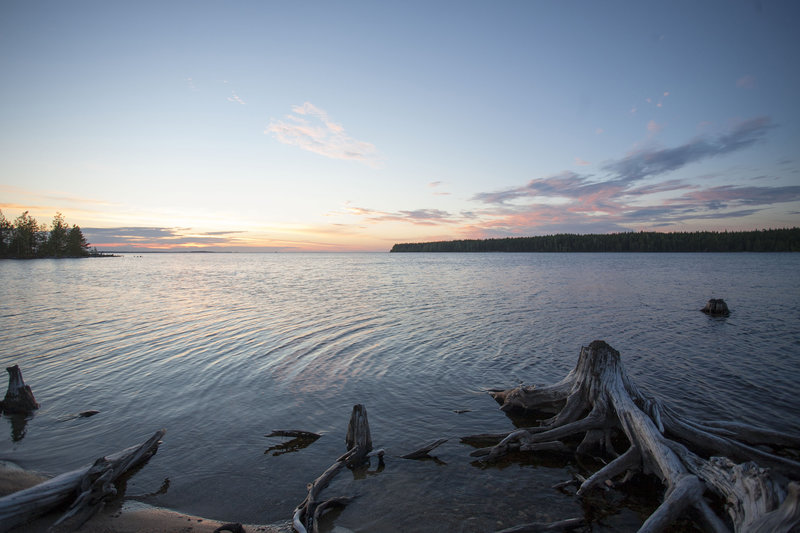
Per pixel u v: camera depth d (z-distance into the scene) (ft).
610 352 28.30
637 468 23.25
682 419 26.30
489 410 34.71
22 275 210.79
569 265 293.02
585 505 21.42
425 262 417.90
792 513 13.74
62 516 20.17
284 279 183.83
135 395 37.50
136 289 134.41
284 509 21.45
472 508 21.31
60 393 37.93
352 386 40.37
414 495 22.58
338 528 19.88
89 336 60.80
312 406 35.32
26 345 55.21
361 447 26.23
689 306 90.79
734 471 17.88
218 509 21.39
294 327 68.13
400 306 93.04
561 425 28.58
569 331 65.10
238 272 247.70
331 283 159.53
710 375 42.47
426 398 37.37
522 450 27.07
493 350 53.78
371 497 22.44
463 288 133.69
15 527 19.24
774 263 296.71
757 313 80.43
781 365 45.96
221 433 30.09
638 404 26.48
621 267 258.98
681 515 18.84
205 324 70.38
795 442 24.75
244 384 40.65
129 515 20.74
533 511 21.02
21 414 33.32
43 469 25.25
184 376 42.93
